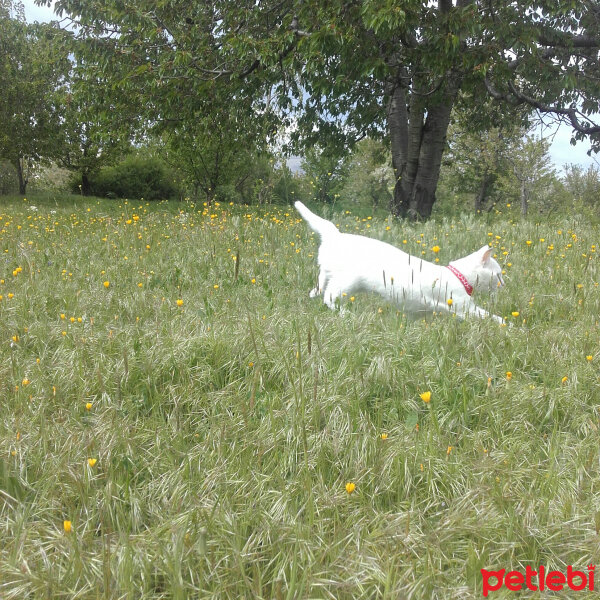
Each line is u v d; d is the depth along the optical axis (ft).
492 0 40.06
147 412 12.09
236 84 47.88
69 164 118.52
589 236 30.78
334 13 38.78
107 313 17.20
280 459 10.32
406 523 8.50
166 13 48.60
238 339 14.12
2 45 90.22
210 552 7.91
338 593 7.44
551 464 9.80
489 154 133.08
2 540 8.22
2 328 15.30
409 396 12.42
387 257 17.20
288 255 25.44
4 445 10.18
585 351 14.19
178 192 132.26
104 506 8.83
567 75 41.29
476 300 17.66
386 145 63.98
